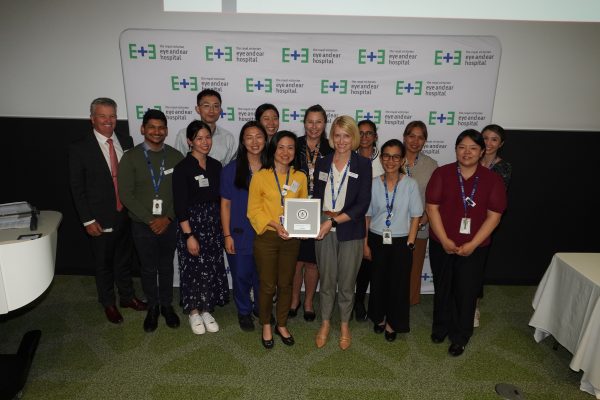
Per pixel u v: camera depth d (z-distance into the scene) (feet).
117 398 7.03
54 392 7.14
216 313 9.97
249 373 7.75
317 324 9.57
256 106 10.66
